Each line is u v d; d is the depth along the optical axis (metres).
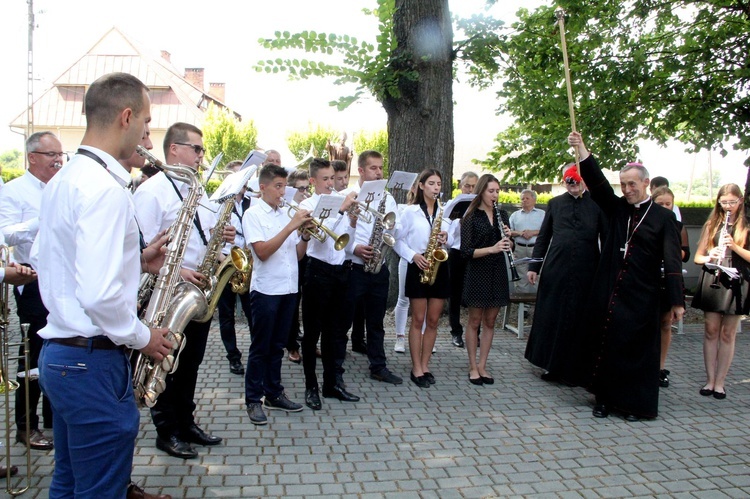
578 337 5.15
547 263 5.57
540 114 9.18
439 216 5.24
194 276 3.56
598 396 4.87
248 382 4.45
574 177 5.45
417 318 5.38
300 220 4.18
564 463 3.96
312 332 4.78
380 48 7.59
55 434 2.41
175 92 30.27
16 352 6.02
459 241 5.83
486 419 4.71
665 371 5.81
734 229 5.27
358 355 6.41
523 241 7.83
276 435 4.24
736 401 5.29
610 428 4.60
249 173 3.71
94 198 2.10
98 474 2.25
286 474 3.66
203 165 4.34
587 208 5.45
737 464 4.01
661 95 10.02
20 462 3.64
